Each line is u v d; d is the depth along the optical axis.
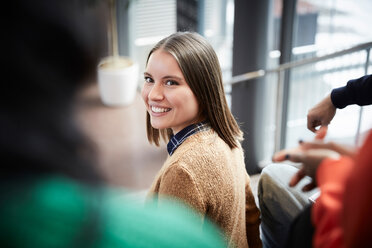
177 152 1.06
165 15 5.31
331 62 2.94
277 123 2.98
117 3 4.89
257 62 2.97
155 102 1.00
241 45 2.97
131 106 4.47
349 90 1.16
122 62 4.56
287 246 0.62
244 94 3.03
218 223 1.08
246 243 1.20
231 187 1.06
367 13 2.95
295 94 3.25
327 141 0.43
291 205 1.03
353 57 2.73
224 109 1.08
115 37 4.66
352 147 0.40
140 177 3.22
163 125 1.04
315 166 0.41
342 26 3.03
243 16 2.87
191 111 1.02
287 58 3.04
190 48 0.98
